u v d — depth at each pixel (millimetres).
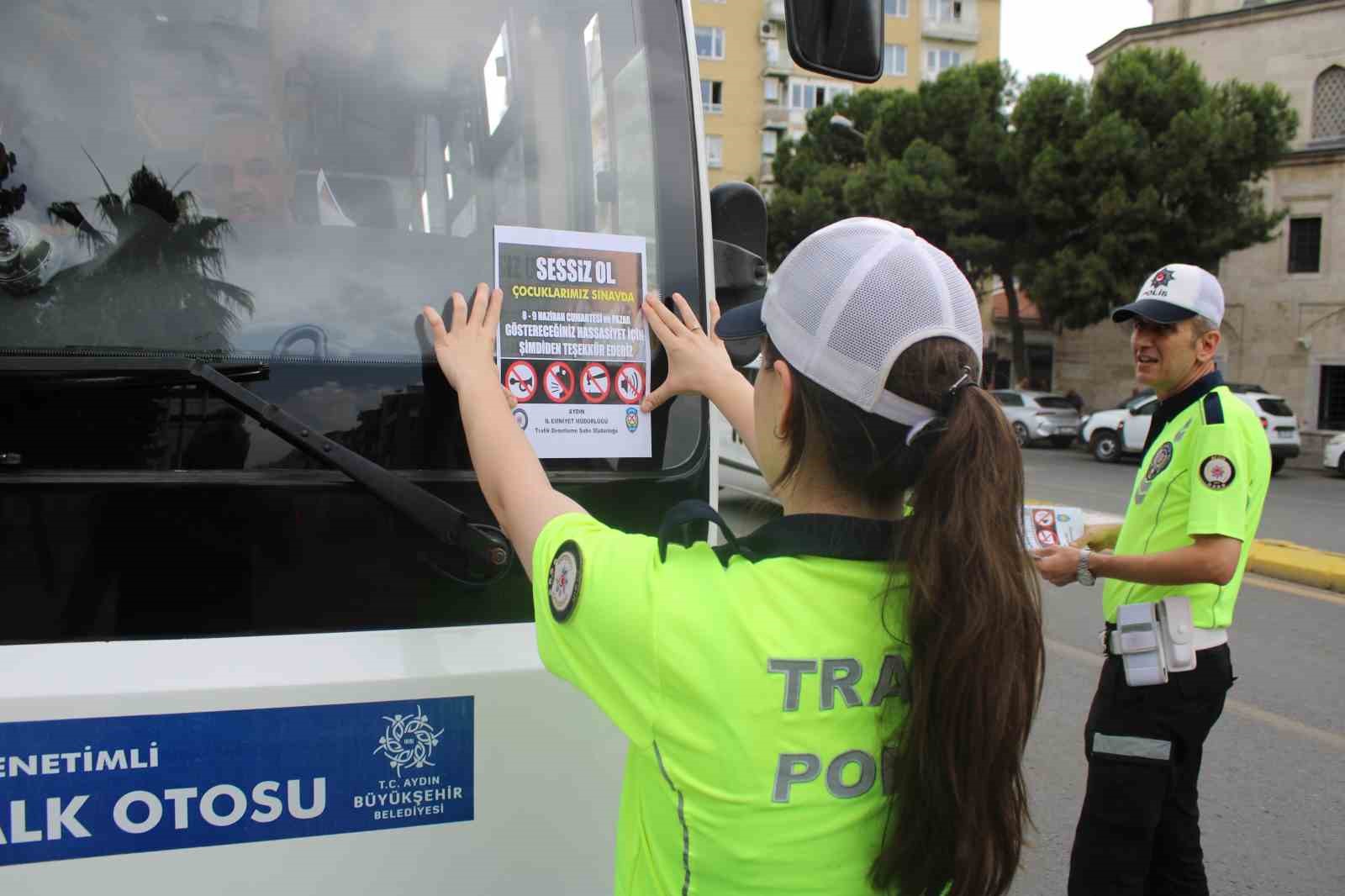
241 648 1345
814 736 1008
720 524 1070
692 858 1022
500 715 1428
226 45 1475
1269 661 5691
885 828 1021
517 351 1544
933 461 960
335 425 1447
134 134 1420
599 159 1683
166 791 1282
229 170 1460
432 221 1576
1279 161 23031
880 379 980
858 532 1040
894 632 1012
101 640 1314
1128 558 2400
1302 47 24953
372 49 1564
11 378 1293
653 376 1640
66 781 1249
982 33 41500
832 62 1680
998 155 23281
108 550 1319
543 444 1557
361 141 1546
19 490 1293
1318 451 24625
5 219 1355
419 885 1398
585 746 1479
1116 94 21812
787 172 29906
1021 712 970
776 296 1067
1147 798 2391
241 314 1436
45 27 1393
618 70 1714
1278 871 3420
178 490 1344
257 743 1312
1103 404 30578
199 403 1355
